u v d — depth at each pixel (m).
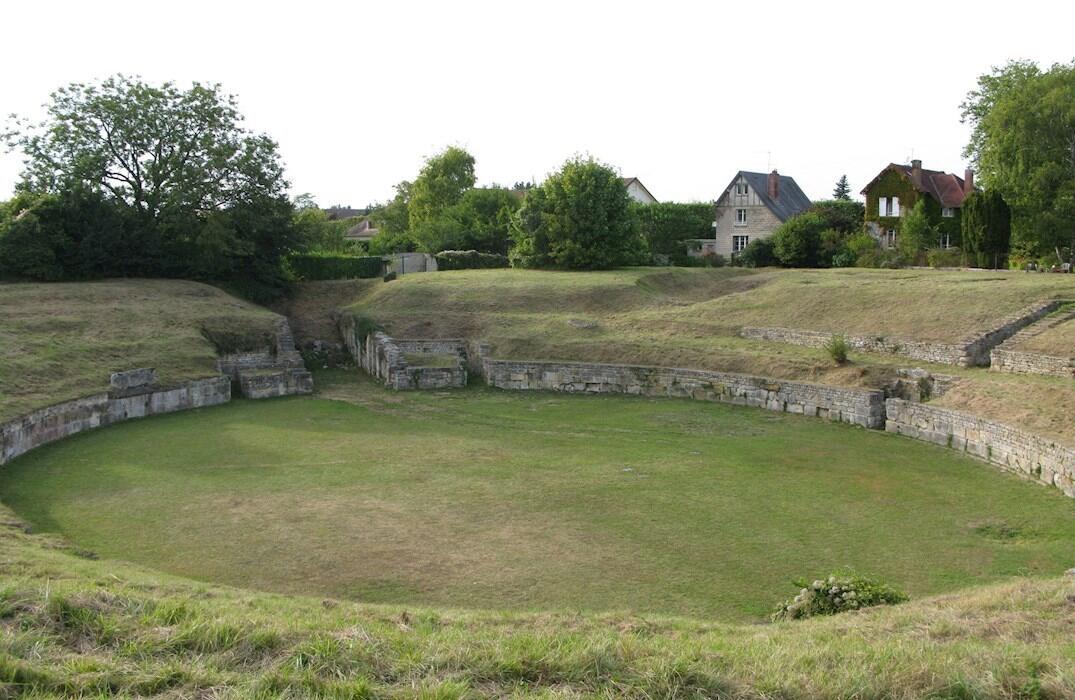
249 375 29.92
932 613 9.88
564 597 12.17
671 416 25.86
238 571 13.09
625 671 7.58
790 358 28.44
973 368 25.27
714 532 15.17
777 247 51.91
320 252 56.09
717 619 11.43
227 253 40.56
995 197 43.50
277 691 7.09
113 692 7.00
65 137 39.06
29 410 21.08
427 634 8.55
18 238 36.19
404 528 15.18
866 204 60.25
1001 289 30.28
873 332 29.39
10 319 29.19
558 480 18.45
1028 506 16.73
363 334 35.91
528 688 7.35
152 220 41.16
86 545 14.15
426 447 21.62
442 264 50.22
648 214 64.00
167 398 26.33
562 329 34.53
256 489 17.59
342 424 24.67
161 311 33.25
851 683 7.31
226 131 42.12
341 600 11.55
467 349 34.41
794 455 20.88
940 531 15.35
